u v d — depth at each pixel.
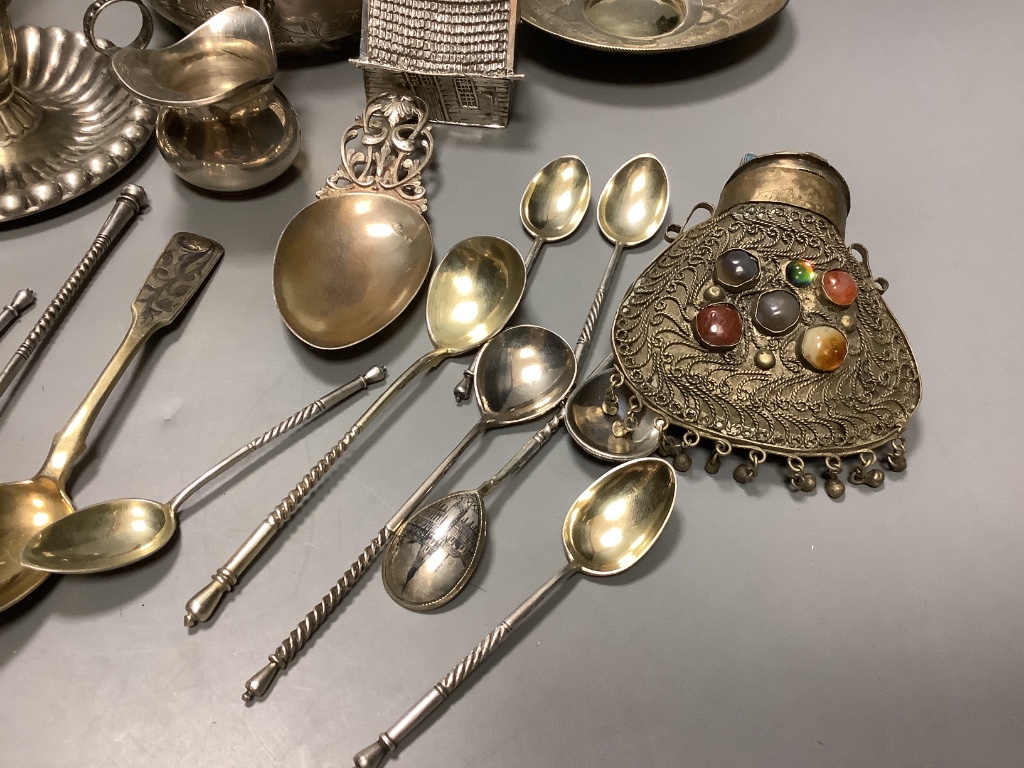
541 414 0.25
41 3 0.36
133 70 0.25
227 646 0.21
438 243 0.29
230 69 0.27
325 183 0.29
